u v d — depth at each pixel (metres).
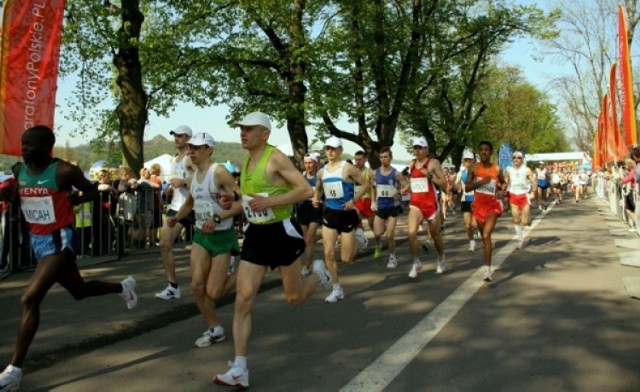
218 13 17.98
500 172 7.69
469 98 27.25
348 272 8.46
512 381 3.88
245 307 3.90
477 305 6.12
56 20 8.17
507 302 6.25
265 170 4.03
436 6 21.98
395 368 4.15
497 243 11.75
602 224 15.68
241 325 3.87
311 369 4.16
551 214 19.98
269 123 4.11
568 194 38.88
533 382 3.85
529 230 14.31
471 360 4.32
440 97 26.55
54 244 3.97
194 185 4.84
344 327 5.31
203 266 4.75
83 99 17.50
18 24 7.88
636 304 6.09
